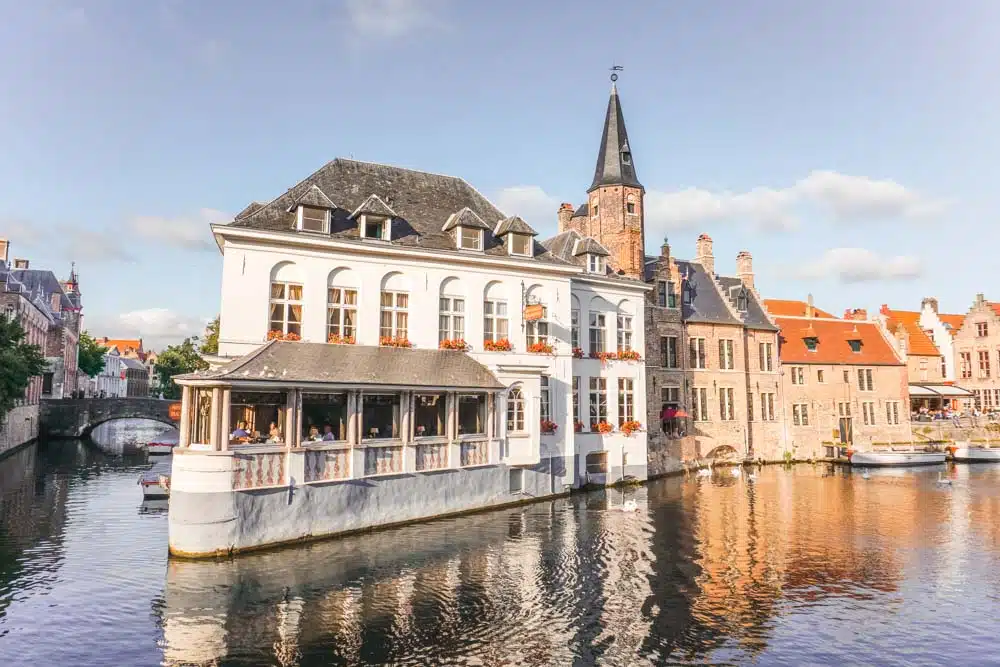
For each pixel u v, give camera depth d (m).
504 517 20.75
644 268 35.81
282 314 20.09
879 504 24.45
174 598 12.79
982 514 22.52
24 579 14.08
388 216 21.80
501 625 11.77
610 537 18.44
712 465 36.34
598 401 28.06
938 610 12.88
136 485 28.11
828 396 41.38
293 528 16.50
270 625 11.55
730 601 13.29
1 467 33.66
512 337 24.33
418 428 20.70
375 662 10.16
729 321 37.28
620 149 34.00
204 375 15.72
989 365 52.47
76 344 68.75
